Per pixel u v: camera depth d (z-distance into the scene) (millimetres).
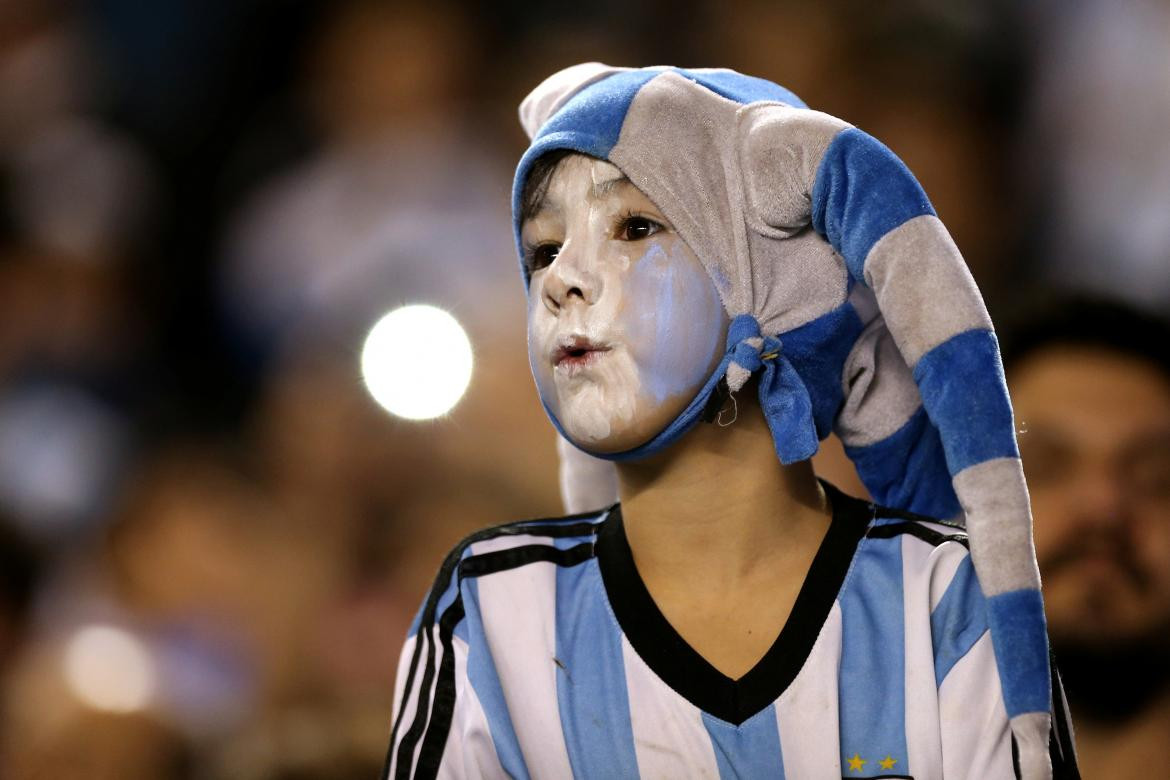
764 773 5086
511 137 15961
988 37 15000
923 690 5109
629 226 5188
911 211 5023
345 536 11562
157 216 17625
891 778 5066
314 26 17438
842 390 5410
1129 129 14648
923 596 5230
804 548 5367
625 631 5281
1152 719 7340
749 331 5137
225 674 11719
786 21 15172
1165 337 7562
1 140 17922
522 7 16953
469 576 5484
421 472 11578
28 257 16719
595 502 5930
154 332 17016
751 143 5160
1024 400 7473
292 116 17391
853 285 5273
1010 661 4859
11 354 16203
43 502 14984
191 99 18156
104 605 12508
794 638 5207
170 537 12492
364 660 10922
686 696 5164
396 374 10266
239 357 16484
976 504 4906
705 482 5305
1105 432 7273
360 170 15898
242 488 12945
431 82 16609
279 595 11688
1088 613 7238
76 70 18531
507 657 5332
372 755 8688
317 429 12242
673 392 5113
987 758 5012
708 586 5324
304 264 15875
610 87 5273
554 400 5195
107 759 10461
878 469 5535
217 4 18328
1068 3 15211
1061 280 13977
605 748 5172
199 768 10820
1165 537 7270
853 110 14766
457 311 13672
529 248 5348
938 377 4945
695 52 15633
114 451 15539
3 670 11922
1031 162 14859
